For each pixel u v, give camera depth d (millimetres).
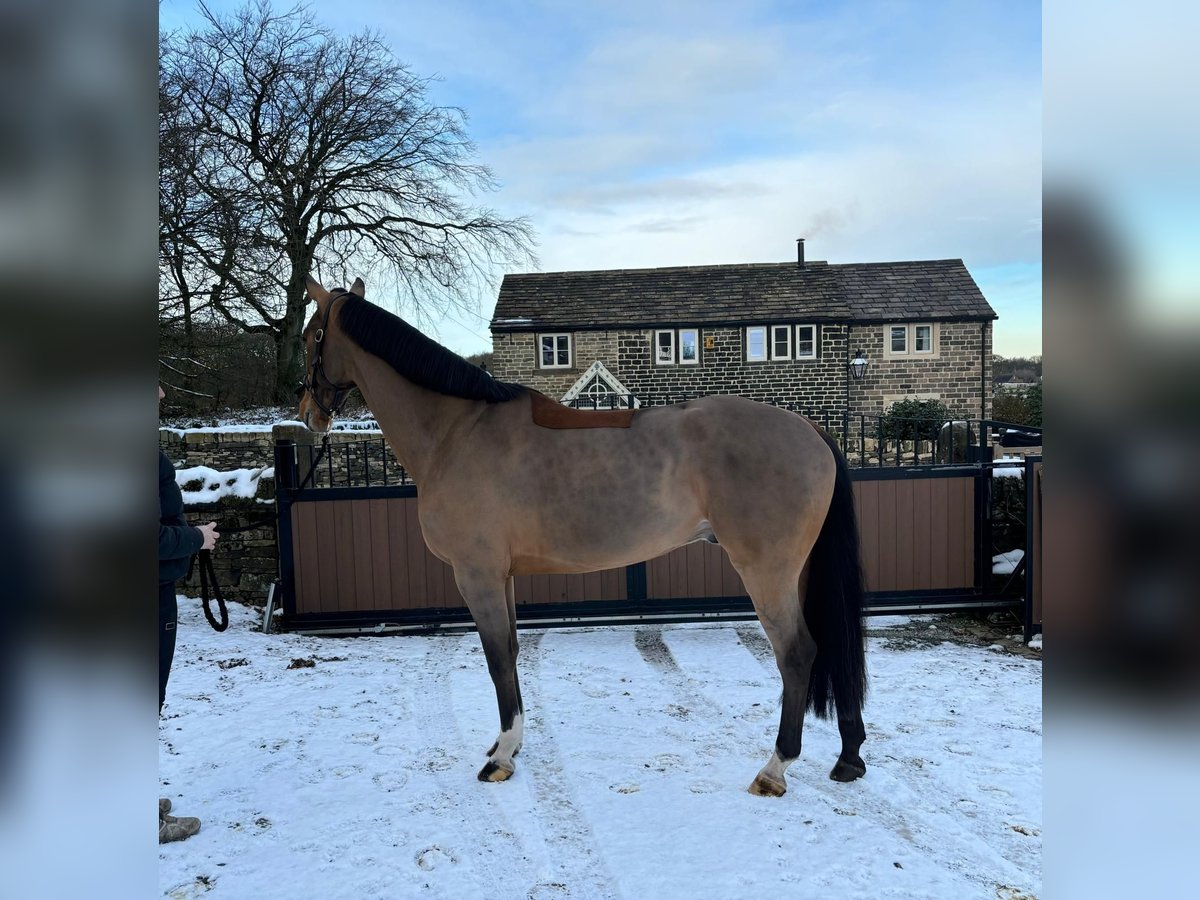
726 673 4414
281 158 13898
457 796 2885
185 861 2453
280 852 2504
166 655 2627
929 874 2305
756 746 3314
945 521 5527
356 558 5496
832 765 3090
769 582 2779
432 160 15805
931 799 2797
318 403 3352
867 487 5508
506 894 2252
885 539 5516
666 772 3057
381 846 2533
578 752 3275
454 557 3010
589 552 2910
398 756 3277
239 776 3088
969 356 18656
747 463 2760
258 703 3965
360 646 5156
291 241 13891
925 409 17688
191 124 11945
